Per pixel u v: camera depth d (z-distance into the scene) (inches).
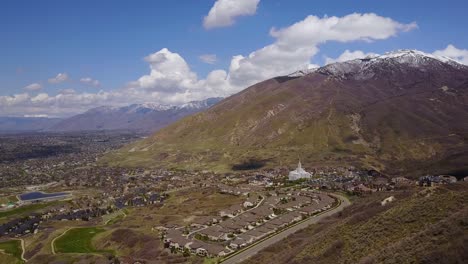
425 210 2979.8
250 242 5546.3
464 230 2187.5
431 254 2065.7
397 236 2790.4
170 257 5319.9
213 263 4810.5
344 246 3051.2
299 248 3782.0
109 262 5674.2
